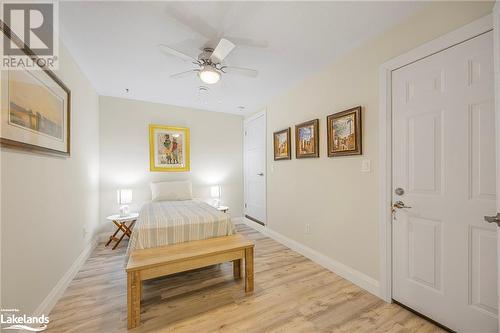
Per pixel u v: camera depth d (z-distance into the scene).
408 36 1.64
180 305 1.72
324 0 1.47
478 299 1.33
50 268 1.67
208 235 2.18
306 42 1.97
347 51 2.12
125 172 3.54
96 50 2.07
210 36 1.87
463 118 1.37
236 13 1.59
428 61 1.53
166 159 3.86
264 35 1.86
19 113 1.29
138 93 3.31
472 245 1.35
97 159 3.23
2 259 1.17
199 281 2.10
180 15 1.61
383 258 1.80
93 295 1.85
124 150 3.54
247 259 1.93
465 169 1.37
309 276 2.19
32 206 1.44
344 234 2.19
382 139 1.80
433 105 1.51
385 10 1.57
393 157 1.76
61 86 1.83
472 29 1.31
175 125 3.95
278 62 2.33
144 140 3.69
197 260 1.75
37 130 1.48
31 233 1.42
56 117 1.76
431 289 1.54
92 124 2.95
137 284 1.50
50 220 1.68
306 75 2.65
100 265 2.44
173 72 2.56
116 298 1.81
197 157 4.15
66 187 1.99
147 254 1.74
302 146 2.76
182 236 2.07
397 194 1.73
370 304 1.75
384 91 1.79
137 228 1.95
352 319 1.57
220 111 4.32
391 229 1.77
